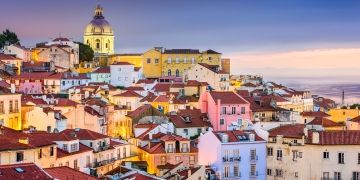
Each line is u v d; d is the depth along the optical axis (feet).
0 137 463.42
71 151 534.78
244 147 626.64
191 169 558.56
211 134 630.74
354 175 601.62
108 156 597.93
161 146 641.81
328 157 604.08
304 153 611.06
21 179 326.65
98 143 586.86
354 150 602.85
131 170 499.92
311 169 606.96
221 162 617.62
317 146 603.67
